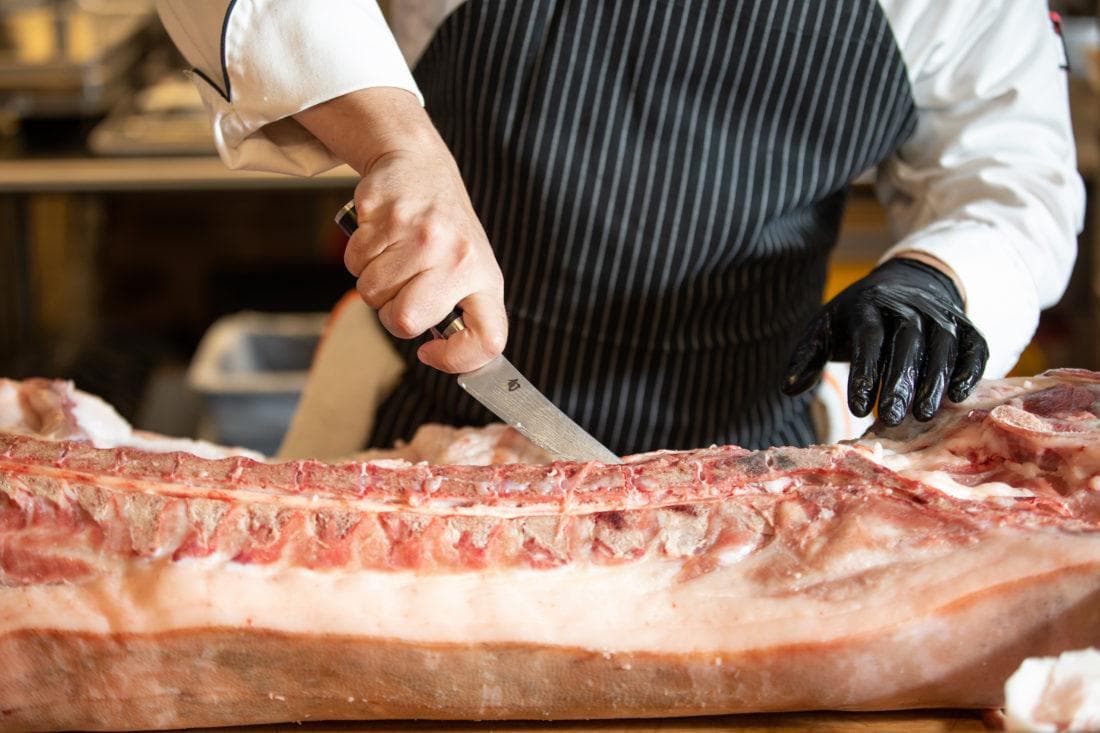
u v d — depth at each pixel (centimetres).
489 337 126
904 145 174
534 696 118
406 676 117
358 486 121
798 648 114
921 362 131
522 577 118
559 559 119
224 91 147
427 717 121
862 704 118
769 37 155
